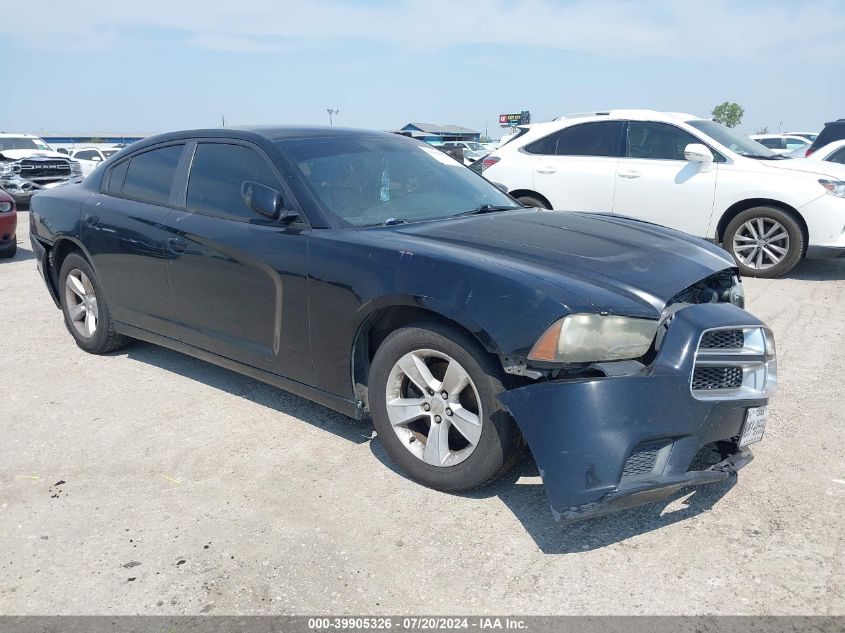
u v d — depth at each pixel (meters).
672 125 8.12
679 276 3.00
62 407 4.20
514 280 2.76
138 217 4.32
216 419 3.99
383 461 3.45
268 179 3.74
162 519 2.99
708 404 2.66
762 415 2.88
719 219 7.83
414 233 3.37
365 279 3.14
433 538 2.80
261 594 2.50
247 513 3.02
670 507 3.01
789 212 7.51
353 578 2.57
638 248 3.28
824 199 7.29
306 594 2.49
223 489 3.22
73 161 18.16
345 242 3.29
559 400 2.58
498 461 2.89
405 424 3.21
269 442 3.69
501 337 2.71
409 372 3.10
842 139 10.78
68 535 2.89
